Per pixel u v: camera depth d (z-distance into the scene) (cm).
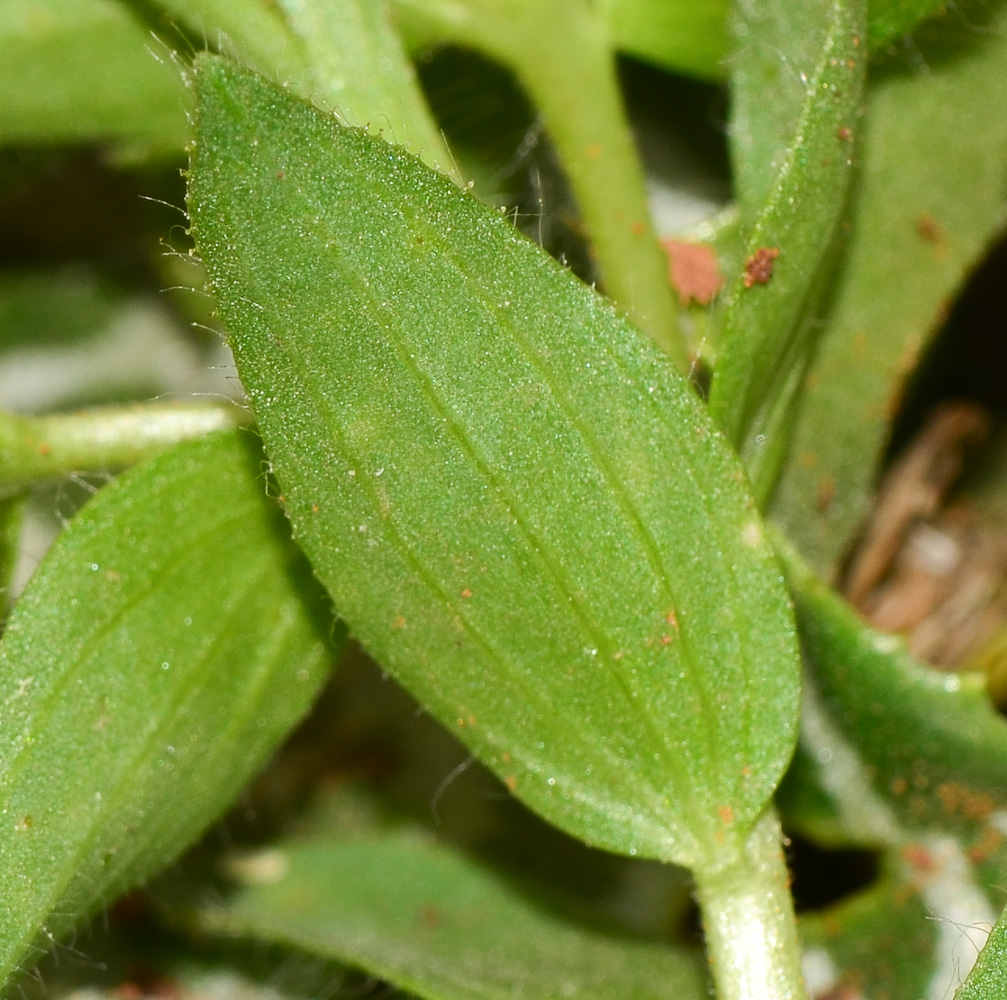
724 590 11
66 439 12
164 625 11
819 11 12
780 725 11
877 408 12
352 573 11
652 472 11
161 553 11
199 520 12
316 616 12
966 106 12
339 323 11
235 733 12
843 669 12
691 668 11
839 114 11
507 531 11
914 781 12
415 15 12
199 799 12
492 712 11
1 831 11
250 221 11
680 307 12
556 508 11
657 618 11
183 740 11
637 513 11
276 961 12
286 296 11
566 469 11
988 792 12
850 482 12
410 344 11
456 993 12
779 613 11
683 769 11
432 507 11
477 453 11
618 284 12
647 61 12
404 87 12
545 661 11
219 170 11
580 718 11
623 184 12
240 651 12
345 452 11
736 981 11
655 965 12
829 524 12
